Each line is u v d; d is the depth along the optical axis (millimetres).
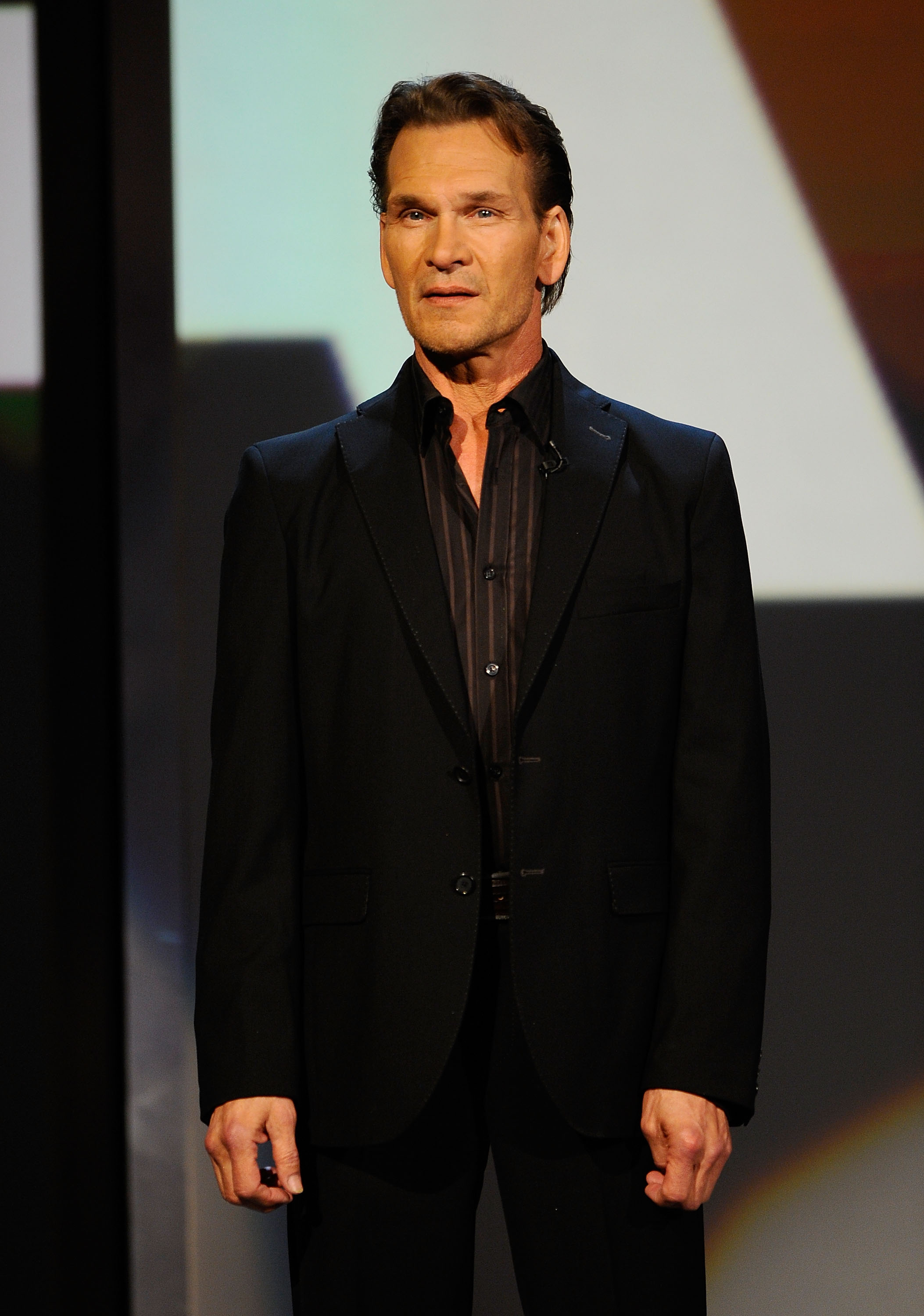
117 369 6988
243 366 6926
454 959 4656
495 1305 6879
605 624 4816
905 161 6762
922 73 6758
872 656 6789
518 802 4688
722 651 4891
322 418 6910
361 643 4875
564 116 6848
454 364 5031
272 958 4766
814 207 6789
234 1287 6973
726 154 6809
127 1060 6984
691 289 6820
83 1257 7086
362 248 6902
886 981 6785
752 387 6809
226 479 6945
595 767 4766
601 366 6836
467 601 4906
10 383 7176
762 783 4871
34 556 7145
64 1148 7098
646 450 5078
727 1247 6863
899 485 6773
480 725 4816
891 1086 6777
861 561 6781
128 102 6957
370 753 4812
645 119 6828
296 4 6898
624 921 4762
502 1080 4895
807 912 6801
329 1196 4852
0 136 7102
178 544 6969
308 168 6914
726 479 5082
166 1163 6969
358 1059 4738
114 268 6980
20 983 7117
